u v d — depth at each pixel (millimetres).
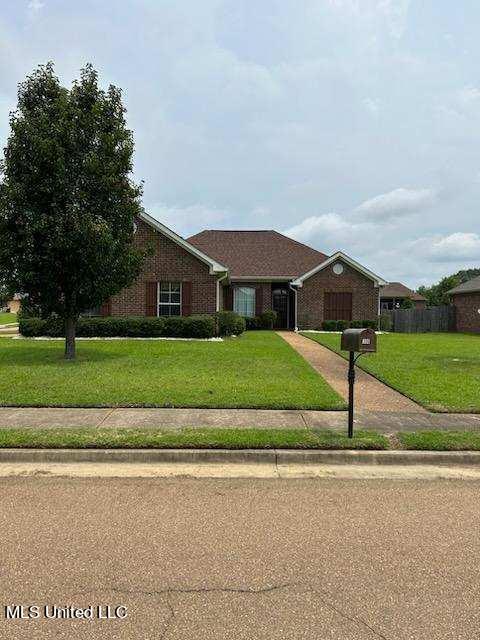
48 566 3326
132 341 17188
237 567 3322
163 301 20562
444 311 31188
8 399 7852
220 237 30391
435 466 5531
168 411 7340
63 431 6207
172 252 20359
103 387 8773
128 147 12141
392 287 51438
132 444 5777
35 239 11383
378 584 3127
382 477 5176
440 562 3410
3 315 57000
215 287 20359
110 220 12070
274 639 2594
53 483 4941
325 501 4508
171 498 4559
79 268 11836
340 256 25734
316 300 25844
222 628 2684
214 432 6188
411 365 12125
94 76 11984
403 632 2660
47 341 17266
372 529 3926
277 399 7961
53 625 2713
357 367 11867
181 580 3158
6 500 4504
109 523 4012
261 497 4598
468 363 12539
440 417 7172
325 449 5758
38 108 11531
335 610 2848
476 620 2768
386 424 6770
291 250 29109
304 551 3553
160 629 2676
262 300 26891
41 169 11344
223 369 10906
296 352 14586
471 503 4484
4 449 5695
